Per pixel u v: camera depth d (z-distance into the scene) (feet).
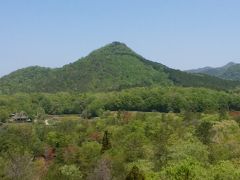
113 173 297.12
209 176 208.33
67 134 497.05
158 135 420.77
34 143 457.68
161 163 302.25
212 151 319.27
